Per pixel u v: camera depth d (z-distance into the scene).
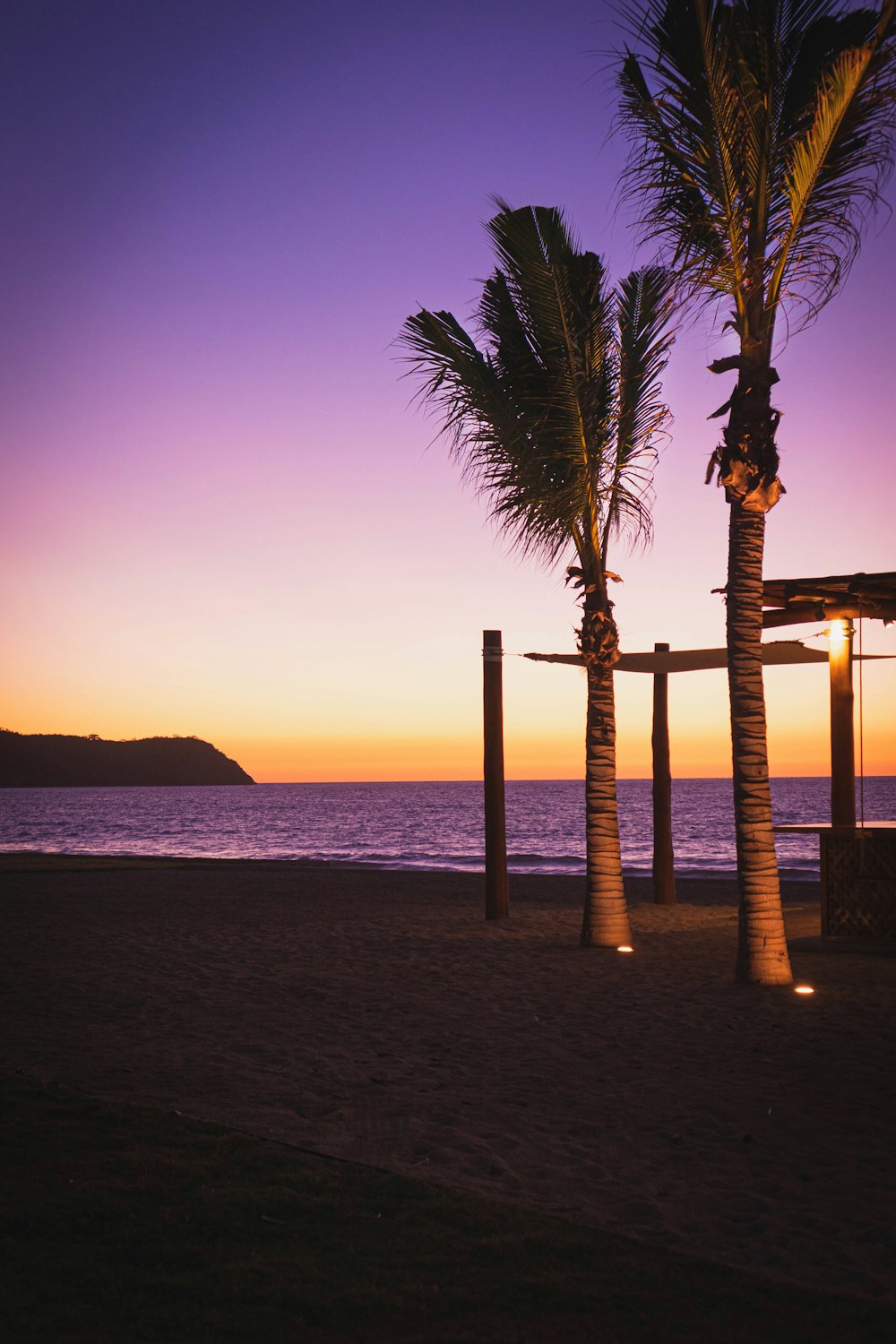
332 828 67.94
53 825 73.88
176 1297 3.26
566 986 9.54
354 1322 3.12
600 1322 3.12
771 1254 3.75
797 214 9.12
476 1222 3.91
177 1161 4.52
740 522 9.55
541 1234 3.80
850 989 9.09
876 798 88.12
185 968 10.62
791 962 10.59
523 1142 5.05
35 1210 3.91
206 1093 5.86
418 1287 3.36
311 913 16.12
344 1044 7.23
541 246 11.23
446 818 82.81
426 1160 4.77
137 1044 7.13
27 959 11.14
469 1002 8.84
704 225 9.45
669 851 17.34
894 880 11.18
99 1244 3.64
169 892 19.95
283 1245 3.66
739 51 8.90
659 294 12.00
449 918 15.55
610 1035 7.50
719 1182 4.51
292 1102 5.71
